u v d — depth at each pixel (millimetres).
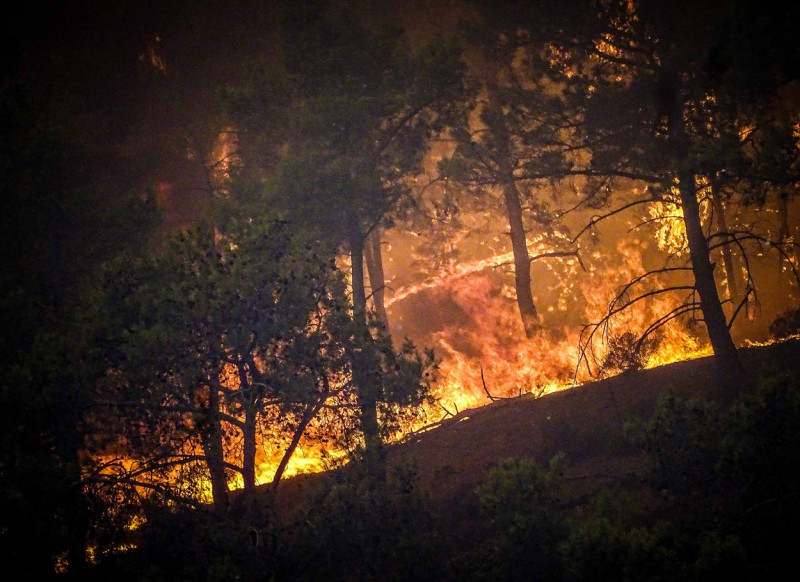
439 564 10164
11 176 12375
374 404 10898
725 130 12805
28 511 8797
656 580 7875
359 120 13219
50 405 9727
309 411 10820
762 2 11578
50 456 9836
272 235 10656
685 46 13430
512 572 9234
